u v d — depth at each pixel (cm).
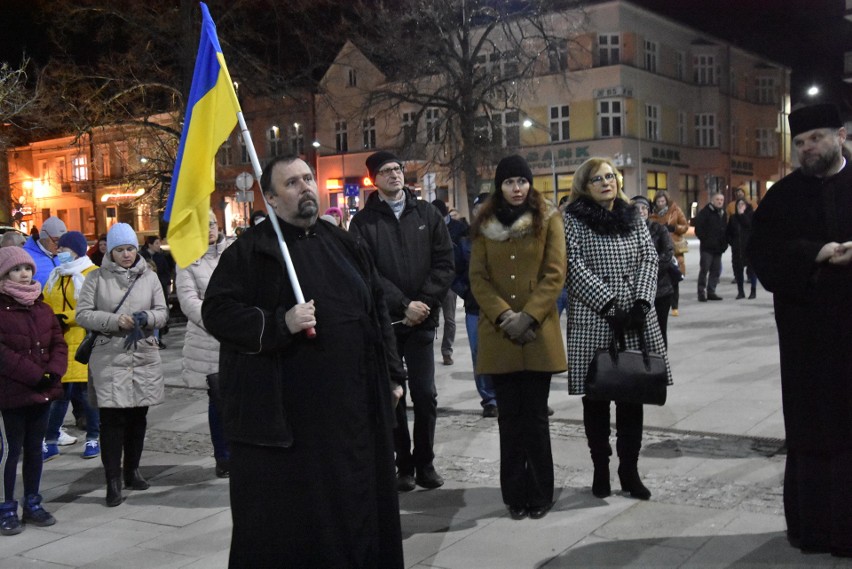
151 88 1858
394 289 538
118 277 593
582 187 517
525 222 484
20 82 1759
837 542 409
